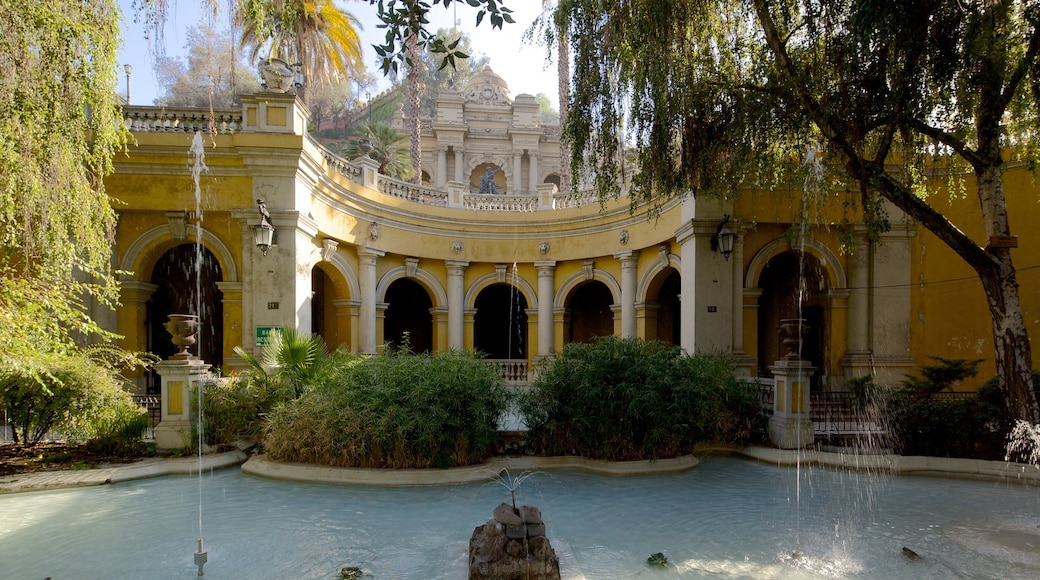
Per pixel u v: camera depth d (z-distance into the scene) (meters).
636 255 14.73
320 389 7.70
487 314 22.28
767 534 5.33
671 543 5.09
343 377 7.71
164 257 14.86
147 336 11.93
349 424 7.12
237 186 11.38
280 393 8.37
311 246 12.34
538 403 8.17
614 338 8.64
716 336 11.24
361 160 14.77
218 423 8.27
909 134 8.12
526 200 17.66
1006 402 7.86
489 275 17.25
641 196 10.48
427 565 4.52
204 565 4.51
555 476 7.48
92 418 7.77
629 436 7.83
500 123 38.25
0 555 4.73
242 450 8.34
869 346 11.74
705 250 11.36
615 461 7.77
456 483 6.98
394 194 15.91
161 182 11.26
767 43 8.57
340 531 5.33
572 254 16.47
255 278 11.22
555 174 38.47
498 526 4.35
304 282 11.90
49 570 4.43
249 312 11.21
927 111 7.91
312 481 7.02
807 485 7.09
